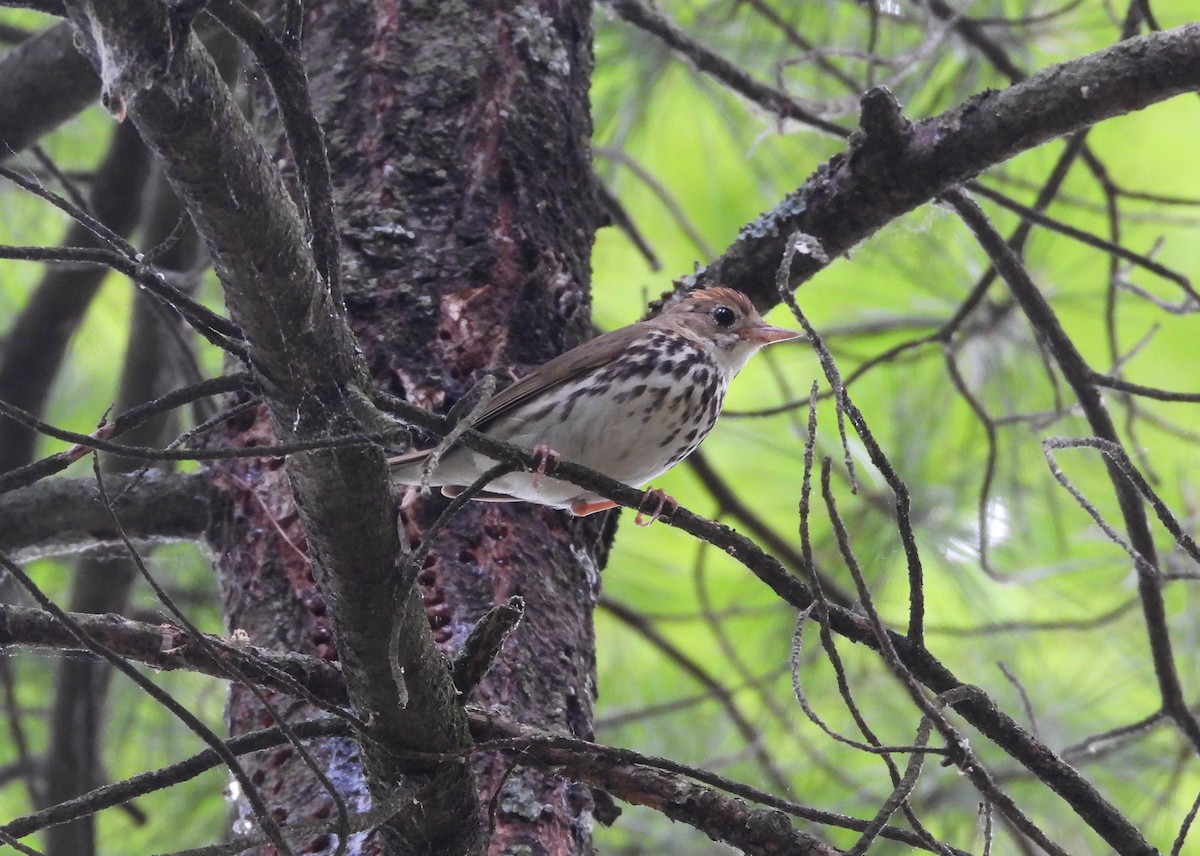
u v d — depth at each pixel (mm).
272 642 7758
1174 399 9398
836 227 9031
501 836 7211
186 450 5375
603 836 13297
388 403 6012
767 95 10992
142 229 11562
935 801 12570
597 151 13367
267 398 5719
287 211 5332
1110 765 12625
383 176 8742
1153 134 15914
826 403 13688
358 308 8383
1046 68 8492
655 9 11047
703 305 10031
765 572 6777
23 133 10461
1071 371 9688
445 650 7652
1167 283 15266
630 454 9352
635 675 14281
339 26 9227
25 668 13562
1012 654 13281
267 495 8203
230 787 8000
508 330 8625
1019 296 9711
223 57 9812
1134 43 8219
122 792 6176
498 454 6199
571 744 6500
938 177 8664
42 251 5645
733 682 14164
